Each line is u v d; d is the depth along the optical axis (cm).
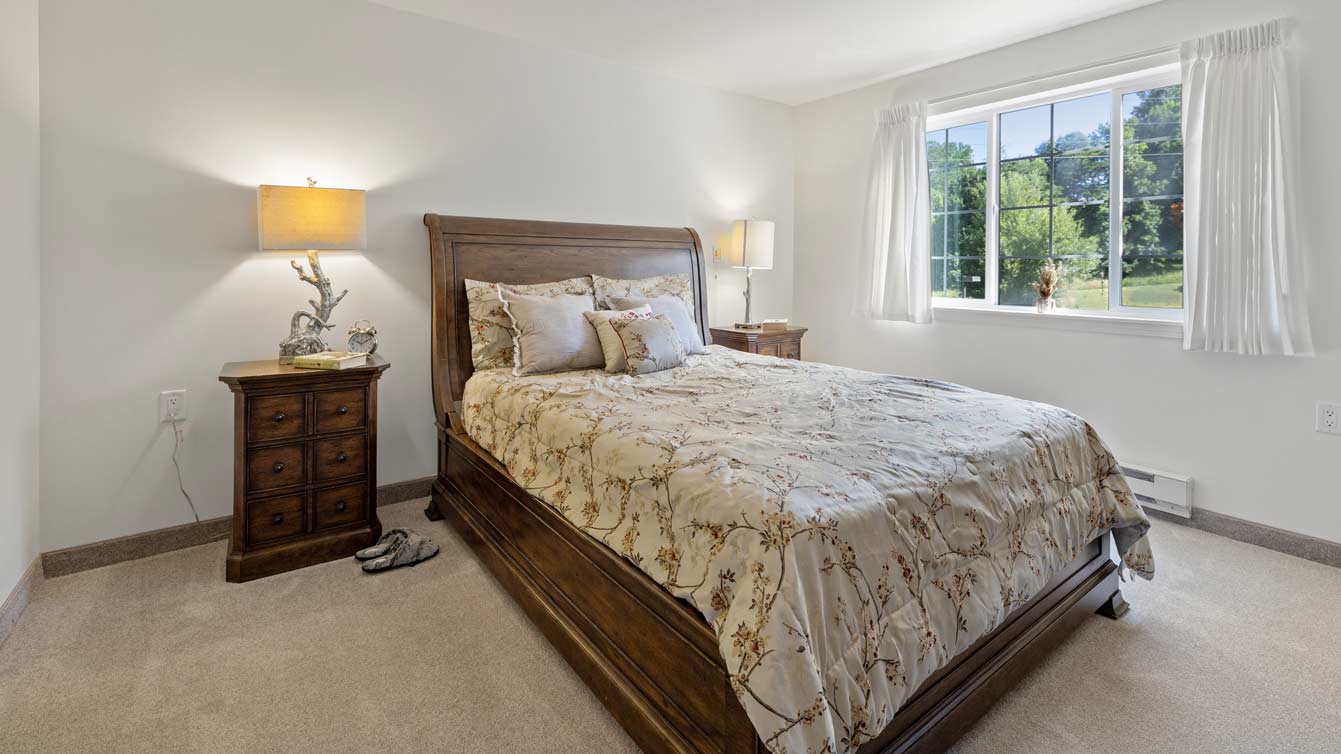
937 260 404
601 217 375
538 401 229
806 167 463
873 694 123
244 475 235
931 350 395
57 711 161
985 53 354
